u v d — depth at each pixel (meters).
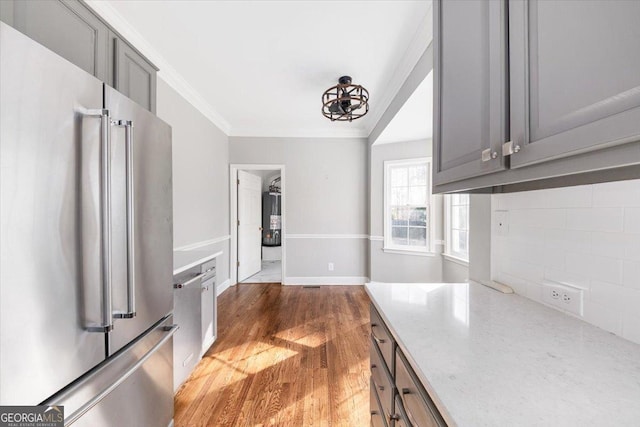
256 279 4.82
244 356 2.25
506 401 0.50
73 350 0.85
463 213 3.31
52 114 0.78
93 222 0.89
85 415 0.91
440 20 1.07
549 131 0.57
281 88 2.98
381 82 2.82
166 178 1.42
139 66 1.76
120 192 1.04
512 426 0.44
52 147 0.78
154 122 1.31
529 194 1.09
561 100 0.54
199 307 2.02
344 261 4.44
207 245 3.53
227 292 4.04
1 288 0.68
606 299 0.80
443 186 1.06
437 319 0.90
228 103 3.40
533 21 0.61
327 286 4.33
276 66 2.52
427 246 3.75
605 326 0.80
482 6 0.78
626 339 0.74
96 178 0.90
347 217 4.43
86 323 0.88
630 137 0.41
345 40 2.14
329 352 2.32
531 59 0.61
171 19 1.91
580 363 0.63
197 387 1.87
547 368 0.61
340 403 1.71
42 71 0.76
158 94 2.47
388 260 4.07
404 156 3.94
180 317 1.76
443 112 1.05
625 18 0.42
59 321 0.81
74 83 0.85
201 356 2.04
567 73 0.52
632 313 0.73
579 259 0.88
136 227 1.18
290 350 2.35
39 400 0.76
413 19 1.91
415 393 0.71
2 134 0.67
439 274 3.66
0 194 0.67
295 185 4.40
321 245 4.43
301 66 2.52
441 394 0.52
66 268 0.82
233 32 2.05
